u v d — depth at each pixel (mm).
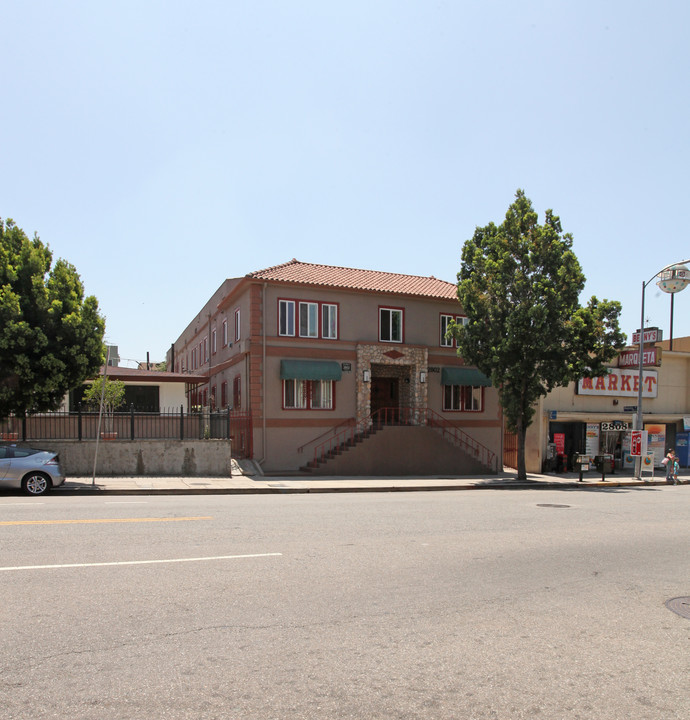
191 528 9984
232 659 4723
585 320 23516
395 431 25031
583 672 4793
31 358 17109
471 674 4656
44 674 4375
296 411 24484
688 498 19188
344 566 7668
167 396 27828
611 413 31188
